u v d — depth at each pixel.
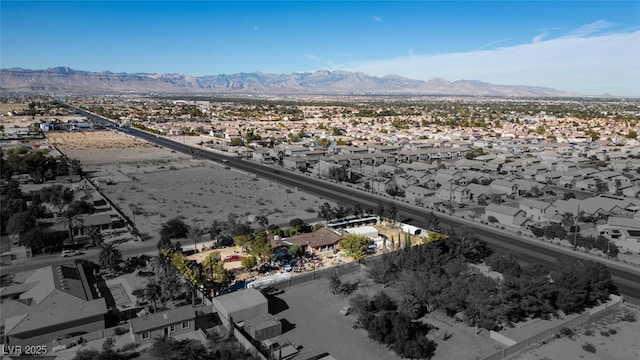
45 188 128.62
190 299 70.62
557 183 165.12
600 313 67.50
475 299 63.88
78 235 99.81
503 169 184.50
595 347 58.31
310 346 58.84
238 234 98.88
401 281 75.38
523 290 64.88
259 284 76.94
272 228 103.38
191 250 93.50
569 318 65.50
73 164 169.75
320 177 176.00
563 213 112.81
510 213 114.00
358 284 78.81
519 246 98.75
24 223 95.19
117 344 57.62
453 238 90.50
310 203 134.88
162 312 61.47
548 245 99.38
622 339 60.41
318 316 67.25
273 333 61.03
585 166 191.50
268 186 157.75
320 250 95.75
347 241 90.69
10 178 155.50
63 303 62.03
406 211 128.00
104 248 80.56
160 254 79.94
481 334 61.88
